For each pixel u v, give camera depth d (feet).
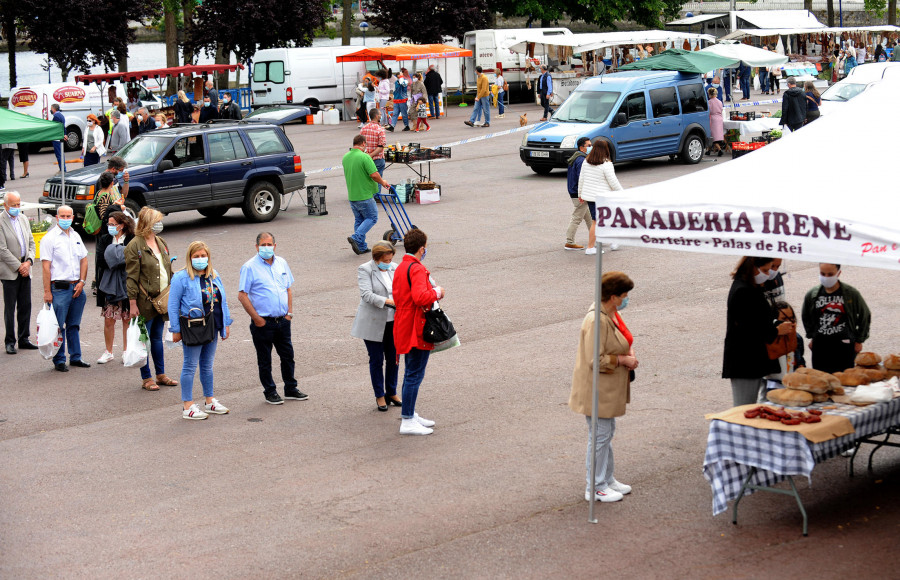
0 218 37.65
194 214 67.92
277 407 30.76
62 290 35.35
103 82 111.55
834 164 21.06
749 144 80.43
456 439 27.22
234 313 42.55
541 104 117.91
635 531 21.11
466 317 40.11
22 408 31.42
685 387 30.60
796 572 18.93
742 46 88.38
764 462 20.61
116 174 43.70
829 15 192.95
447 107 137.80
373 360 29.73
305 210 67.72
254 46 142.72
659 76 78.59
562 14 162.61
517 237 55.77
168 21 148.77
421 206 66.80
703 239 20.16
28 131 45.09
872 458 24.84
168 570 20.07
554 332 37.42
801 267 46.73
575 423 28.04
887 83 24.56
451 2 138.82
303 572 19.80
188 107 100.68
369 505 23.02
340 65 123.75
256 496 23.81
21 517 22.99
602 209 21.76
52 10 133.80
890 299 39.55
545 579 19.12
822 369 25.48
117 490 24.49
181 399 31.42
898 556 19.40
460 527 21.63
